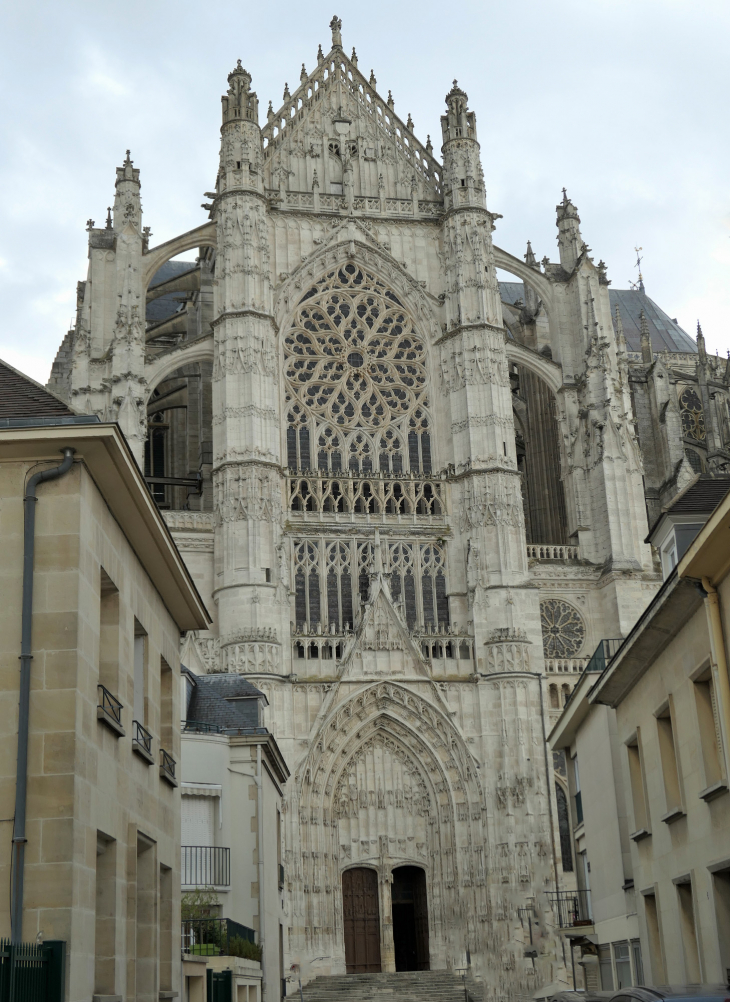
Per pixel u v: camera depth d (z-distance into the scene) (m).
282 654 72.31
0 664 22.41
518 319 98.81
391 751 74.31
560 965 60.50
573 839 51.25
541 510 91.75
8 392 25.73
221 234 80.81
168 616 32.59
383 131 88.94
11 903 21.05
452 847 72.12
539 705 73.81
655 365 99.06
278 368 80.50
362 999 61.69
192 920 37.25
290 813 69.94
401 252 85.69
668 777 33.50
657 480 97.06
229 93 83.50
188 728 44.59
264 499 75.00
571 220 89.75
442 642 75.75
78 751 22.11
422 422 82.88
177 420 93.56
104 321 79.50
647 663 34.56
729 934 28.50
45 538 23.20
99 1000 22.73
